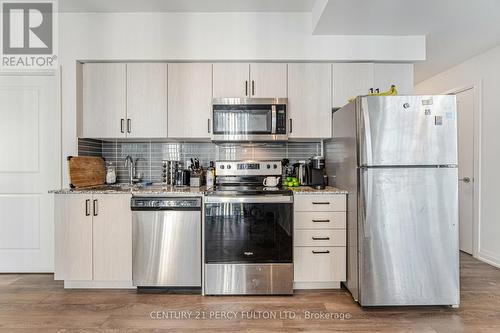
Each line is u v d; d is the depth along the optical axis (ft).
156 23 8.99
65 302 7.60
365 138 7.18
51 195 9.48
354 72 9.29
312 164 9.49
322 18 8.11
